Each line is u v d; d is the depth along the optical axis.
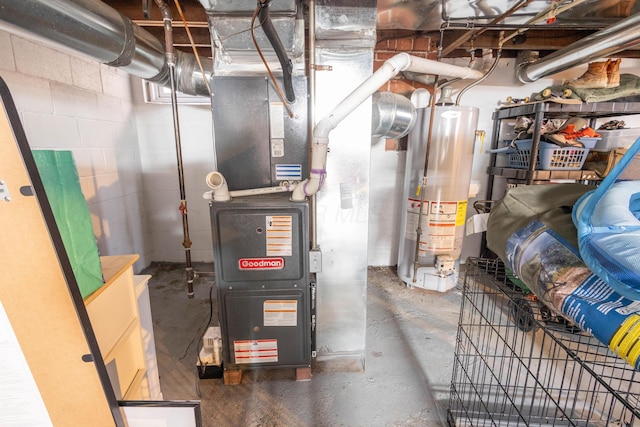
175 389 1.51
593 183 2.25
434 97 2.08
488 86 2.58
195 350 1.79
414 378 1.58
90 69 2.16
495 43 2.20
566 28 1.87
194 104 2.71
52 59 1.83
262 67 1.49
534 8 1.62
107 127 2.35
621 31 1.55
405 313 2.19
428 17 1.79
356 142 1.45
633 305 0.62
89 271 0.80
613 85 2.04
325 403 1.43
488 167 2.65
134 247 2.70
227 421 1.34
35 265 0.51
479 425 1.25
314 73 1.37
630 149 0.68
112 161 2.40
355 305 1.62
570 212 0.90
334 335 1.65
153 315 2.13
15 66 1.59
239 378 1.54
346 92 1.40
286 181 1.46
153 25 1.78
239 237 1.36
